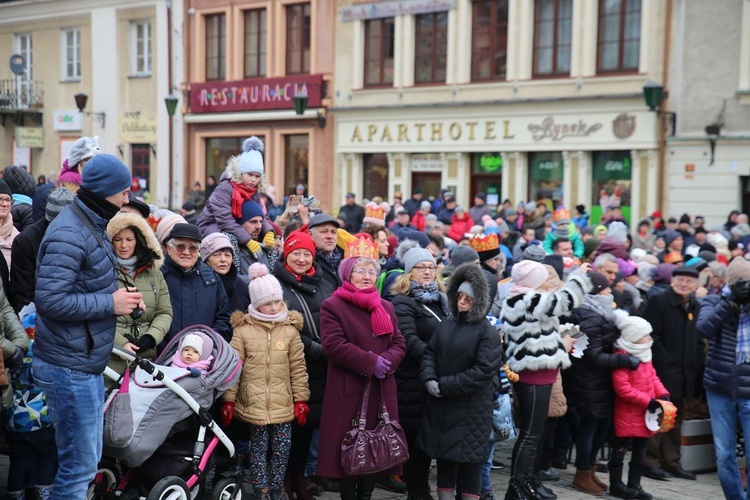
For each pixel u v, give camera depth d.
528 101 23.05
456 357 6.56
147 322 6.20
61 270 4.97
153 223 8.20
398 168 25.72
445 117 24.67
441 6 24.66
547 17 23.12
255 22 28.69
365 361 6.30
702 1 20.61
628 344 7.73
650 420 7.76
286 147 28.23
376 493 7.65
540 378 7.18
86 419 5.13
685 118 20.97
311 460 7.39
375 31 26.25
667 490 8.23
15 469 6.09
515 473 7.23
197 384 5.91
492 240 8.88
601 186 22.39
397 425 6.44
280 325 6.54
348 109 26.47
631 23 21.84
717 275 10.08
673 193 21.17
